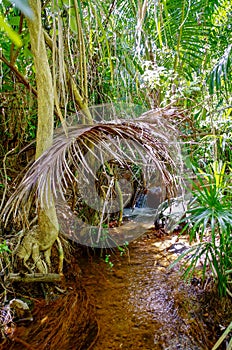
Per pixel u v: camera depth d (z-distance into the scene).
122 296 1.53
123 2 1.95
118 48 1.98
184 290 1.57
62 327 1.26
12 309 1.27
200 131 2.17
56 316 1.31
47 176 1.16
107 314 1.39
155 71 2.03
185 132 2.13
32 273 1.42
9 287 1.36
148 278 1.70
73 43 1.70
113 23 1.94
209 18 2.25
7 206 1.27
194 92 2.30
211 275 1.62
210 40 2.24
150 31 2.20
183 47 2.27
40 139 1.32
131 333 1.29
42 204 1.22
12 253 1.41
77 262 1.84
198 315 1.40
